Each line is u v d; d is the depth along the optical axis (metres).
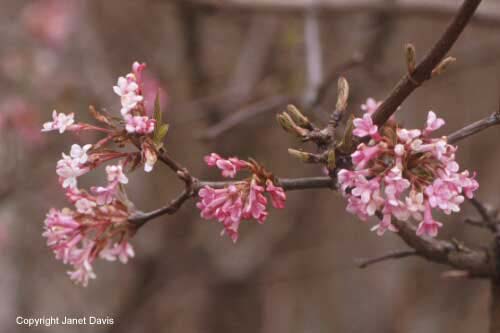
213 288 10.14
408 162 2.67
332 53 9.05
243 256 10.07
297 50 7.91
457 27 2.72
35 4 9.74
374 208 2.60
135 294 9.49
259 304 10.93
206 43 9.91
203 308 10.20
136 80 2.75
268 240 10.35
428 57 2.78
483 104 11.61
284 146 10.32
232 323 10.25
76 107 9.00
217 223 10.05
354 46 8.30
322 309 12.55
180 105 8.57
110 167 2.65
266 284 10.69
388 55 10.75
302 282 13.00
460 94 11.70
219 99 8.26
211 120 8.64
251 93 8.02
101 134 8.70
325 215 11.91
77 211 2.97
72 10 9.63
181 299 10.17
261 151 9.97
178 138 9.42
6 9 10.19
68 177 2.72
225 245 10.10
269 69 8.98
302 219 11.07
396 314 11.72
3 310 10.17
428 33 10.96
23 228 10.42
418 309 11.64
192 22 8.41
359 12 7.05
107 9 10.37
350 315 12.05
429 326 11.41
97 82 9.16
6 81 9.36
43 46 9.54
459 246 3.50
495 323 3.61
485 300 11.45
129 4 10.32
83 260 2.96
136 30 10.30
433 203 2.57
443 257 3.49
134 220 2.99
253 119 8.59
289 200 10.70
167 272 9.45
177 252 9.41
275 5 6.94
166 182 9.47
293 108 2.99
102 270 11.19
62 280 11.10
